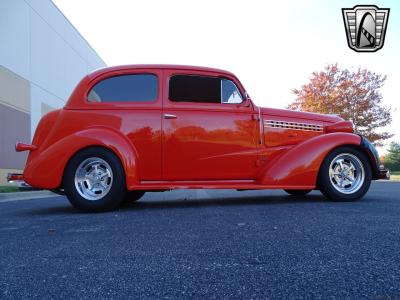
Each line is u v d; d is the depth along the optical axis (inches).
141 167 182.4
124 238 114.3
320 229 119.5
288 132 199.0
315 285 71.2
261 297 66.2
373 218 138.7
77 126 182.2
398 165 1401.3
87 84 187.6
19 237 122.0
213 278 76.4
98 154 175.5
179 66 192.7
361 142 195.8
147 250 99.2
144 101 186.7
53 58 820.6
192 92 190.9
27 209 210.7
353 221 132.7
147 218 150.6
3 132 601.6
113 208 177.9
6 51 617.0
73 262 90.6
